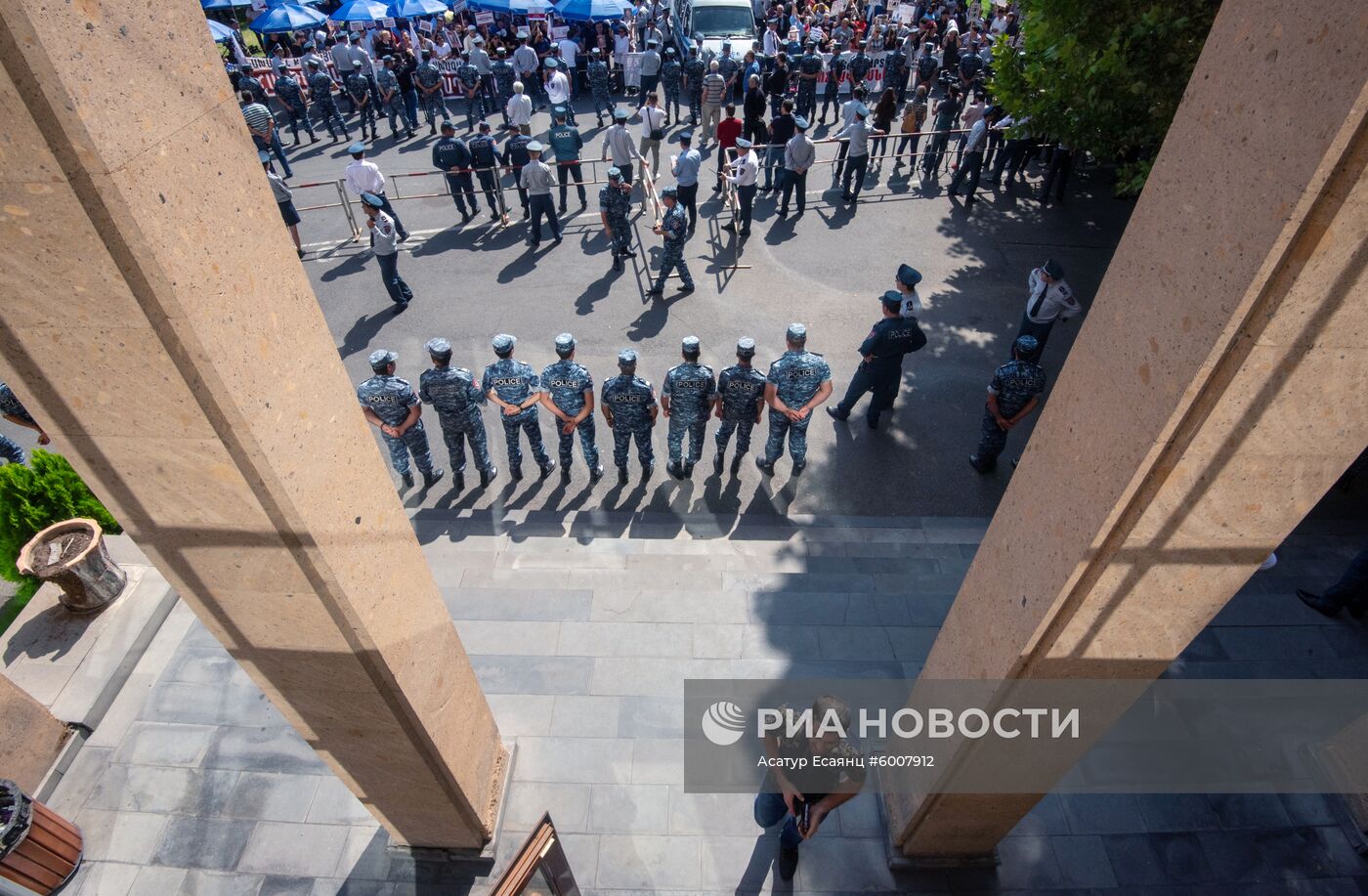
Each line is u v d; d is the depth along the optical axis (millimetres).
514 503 7230
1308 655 5668
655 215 11914
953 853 4535
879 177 13367
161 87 1664
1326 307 1680
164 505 2344
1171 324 1948
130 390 1962
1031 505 2773
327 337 2455
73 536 5805
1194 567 2414
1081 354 2422
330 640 2863
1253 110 1639
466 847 4621
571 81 17203
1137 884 4523
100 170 1515
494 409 8469
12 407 6961
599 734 5184
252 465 2166
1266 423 1946
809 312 9922
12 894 4418
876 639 5809
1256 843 4656
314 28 18016
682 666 5598
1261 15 1604
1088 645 2758
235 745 5211
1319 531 6793
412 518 7066
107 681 5449
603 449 7875
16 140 1468
